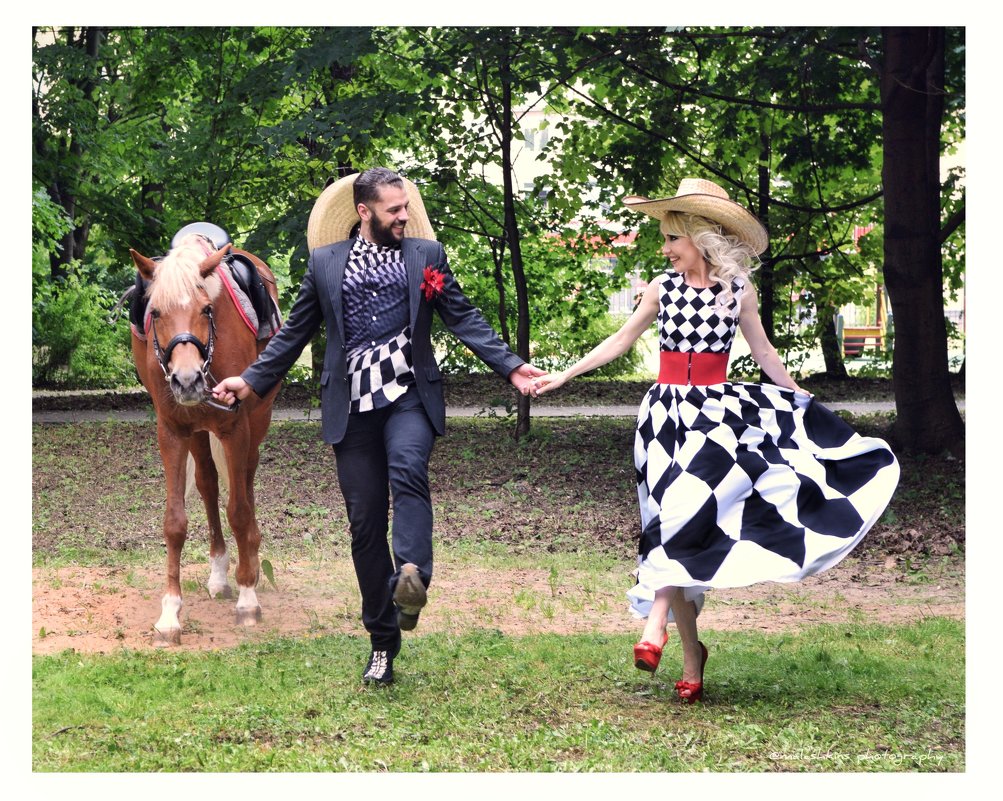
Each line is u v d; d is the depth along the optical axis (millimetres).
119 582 7414
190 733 4488
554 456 13094
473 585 7504
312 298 5082
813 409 4891
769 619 6602
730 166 15070
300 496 10945
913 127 11750
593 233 16391
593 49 12266
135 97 17531
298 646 5828
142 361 6168
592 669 5379
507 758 4168
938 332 11969
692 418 4773
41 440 14602
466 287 20609
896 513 9578
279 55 15406
